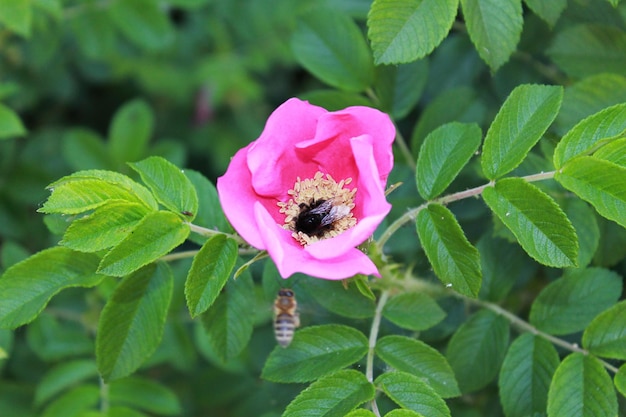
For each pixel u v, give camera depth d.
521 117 0.42
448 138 0.44
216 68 0.69
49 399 0.57
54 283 0.44
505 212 0.42
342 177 0.43
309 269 0.40
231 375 0.58
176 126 0.71
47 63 0.67
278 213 0.43
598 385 0.43
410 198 0.50
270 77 0.74
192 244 0.53
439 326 0.49
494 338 0.47
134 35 0.59
